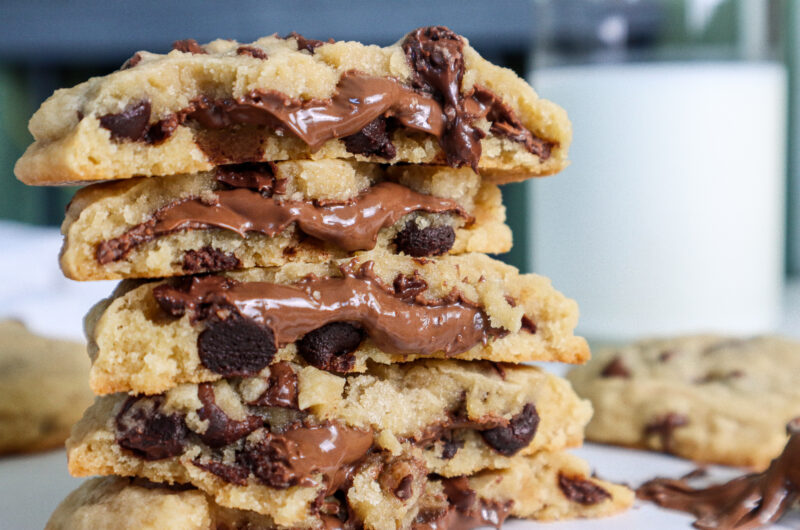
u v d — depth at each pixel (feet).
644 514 0.97
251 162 0.91
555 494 0.97
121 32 2.00
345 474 0.92
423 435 0.94
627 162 1.28
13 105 2.07
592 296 1.31
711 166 1.28
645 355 1.17
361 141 0.92
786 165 1.88
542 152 0.97
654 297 1.30
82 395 1.12
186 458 0.90
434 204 0.96
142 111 0.88
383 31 1.99
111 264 0.89
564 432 0.98
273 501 0.89
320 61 0.91
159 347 0.89
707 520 0.96
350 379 0.94
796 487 0.95
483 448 0.97
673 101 1.27
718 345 1.18
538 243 1.35
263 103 0.89
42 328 1.32
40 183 0.89
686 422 1.07
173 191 0.90
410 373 0.95
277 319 0.90
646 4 1.27
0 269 1.54
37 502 0.99
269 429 0.91
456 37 0.94
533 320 0.96
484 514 0.96
